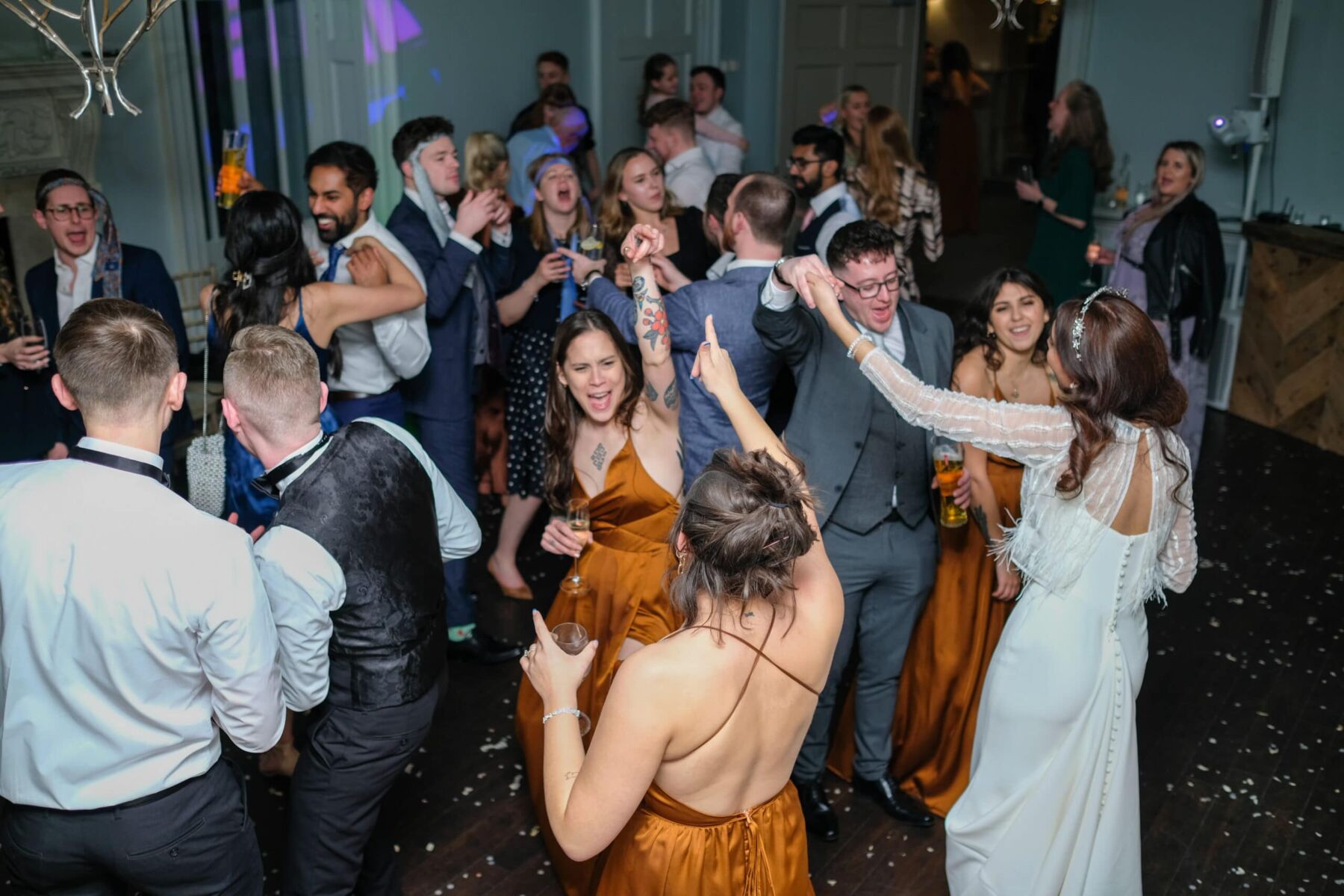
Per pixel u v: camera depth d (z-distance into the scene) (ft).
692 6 23.21
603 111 21.59
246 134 10.21
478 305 12.54
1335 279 17.65
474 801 9.94
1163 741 10.94
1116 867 7.75
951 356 9.13
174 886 6.54
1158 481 7.30
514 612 13.06
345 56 17.95
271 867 9.11
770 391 10.29
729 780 5.70
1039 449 7.40
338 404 11.01
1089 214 18.79
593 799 5.42
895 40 25.77
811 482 8.84
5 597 6.00
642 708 5.31
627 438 8.60
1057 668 7.49
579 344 8.43
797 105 24.63
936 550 9.36
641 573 8.61
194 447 9.22
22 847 6.39
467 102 19.17
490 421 15.58
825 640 5.76
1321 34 18.66
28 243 15.43
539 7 20.04
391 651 7.13
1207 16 19.84
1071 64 21.85
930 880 9.14
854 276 8.47
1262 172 19.84
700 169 16.60
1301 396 18.60
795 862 6.11
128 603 5.96
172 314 11.70
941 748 9.83
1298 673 12.07
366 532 6.94
